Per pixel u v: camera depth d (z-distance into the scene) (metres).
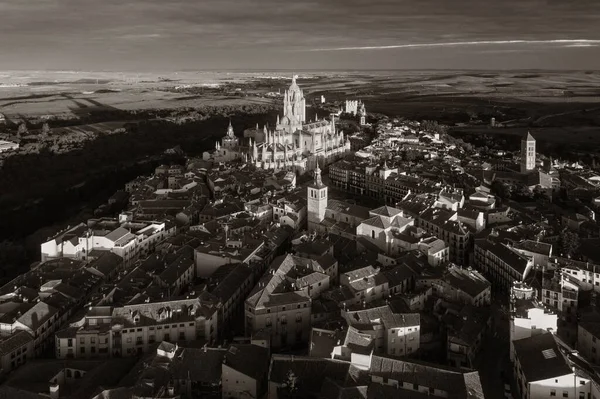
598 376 172.75
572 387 169.88
